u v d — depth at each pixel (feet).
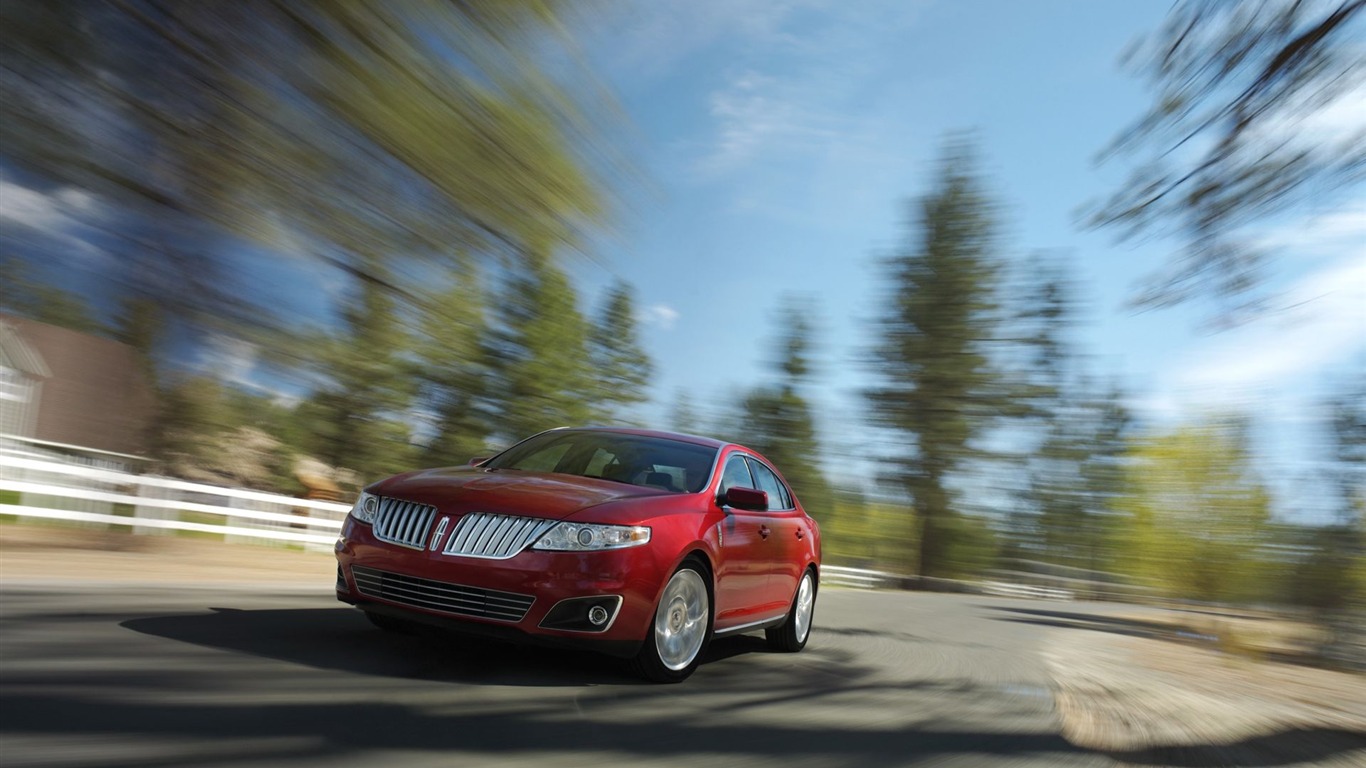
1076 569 179.01
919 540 167.22
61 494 41.73
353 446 82.79
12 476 43.86
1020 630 44.27
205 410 30.91
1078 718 19.34
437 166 21.11
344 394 26.40
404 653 16.93
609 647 16.07
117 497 44.68
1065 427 173.78
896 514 171.22
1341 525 53.78
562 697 15.11
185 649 15.19
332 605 23.13
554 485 17.35
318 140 20.53
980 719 17.89
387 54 20.30
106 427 28.76
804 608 24.98
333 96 20.15
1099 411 173.17
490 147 21.70
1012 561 181.57
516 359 109.19
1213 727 20.31
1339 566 53.36
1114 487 172.35
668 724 14.30
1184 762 16.05
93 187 18.69
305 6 19.44
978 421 163.22
